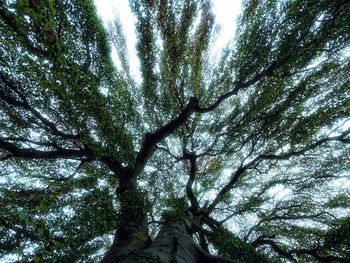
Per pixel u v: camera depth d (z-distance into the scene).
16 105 6.90
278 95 10.66
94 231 5.59
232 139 11.48
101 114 6.16
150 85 11.65
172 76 11.66
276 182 11.03
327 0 7.95
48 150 8.44
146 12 11.00
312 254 8.09
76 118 6.06
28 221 3.46
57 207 5.48
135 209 6.30
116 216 6.07
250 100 11.41
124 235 5.49
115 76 9.03
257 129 10.94
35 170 9.41
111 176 10.02
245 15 10.38
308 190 10.71
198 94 12.02
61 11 6.46
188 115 9.66
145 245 5.07
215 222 8.90
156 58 11.53
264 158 10.95
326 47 8.60
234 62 10.62
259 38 9.59
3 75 6.48
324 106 9.70
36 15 4.21
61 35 6.55
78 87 5.47
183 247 4.91
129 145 7.24
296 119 10.13
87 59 7.45
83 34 7.43
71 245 5.00
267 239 9.15
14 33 4.49
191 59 11.80
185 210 7.82
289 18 8.80
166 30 11.25
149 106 11.89
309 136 9.90
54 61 4.77
